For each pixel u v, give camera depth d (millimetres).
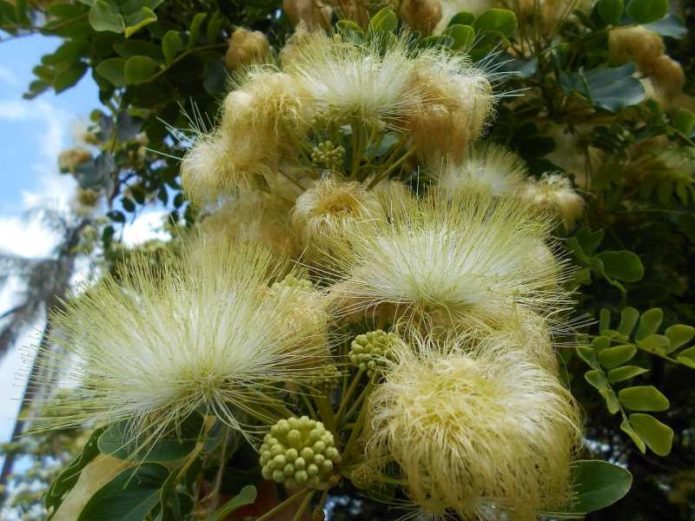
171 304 169
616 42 314
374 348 172
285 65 250
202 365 165
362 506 361
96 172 376
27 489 834
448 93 222
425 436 146
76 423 166
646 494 407
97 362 168
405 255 181
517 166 282
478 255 181
